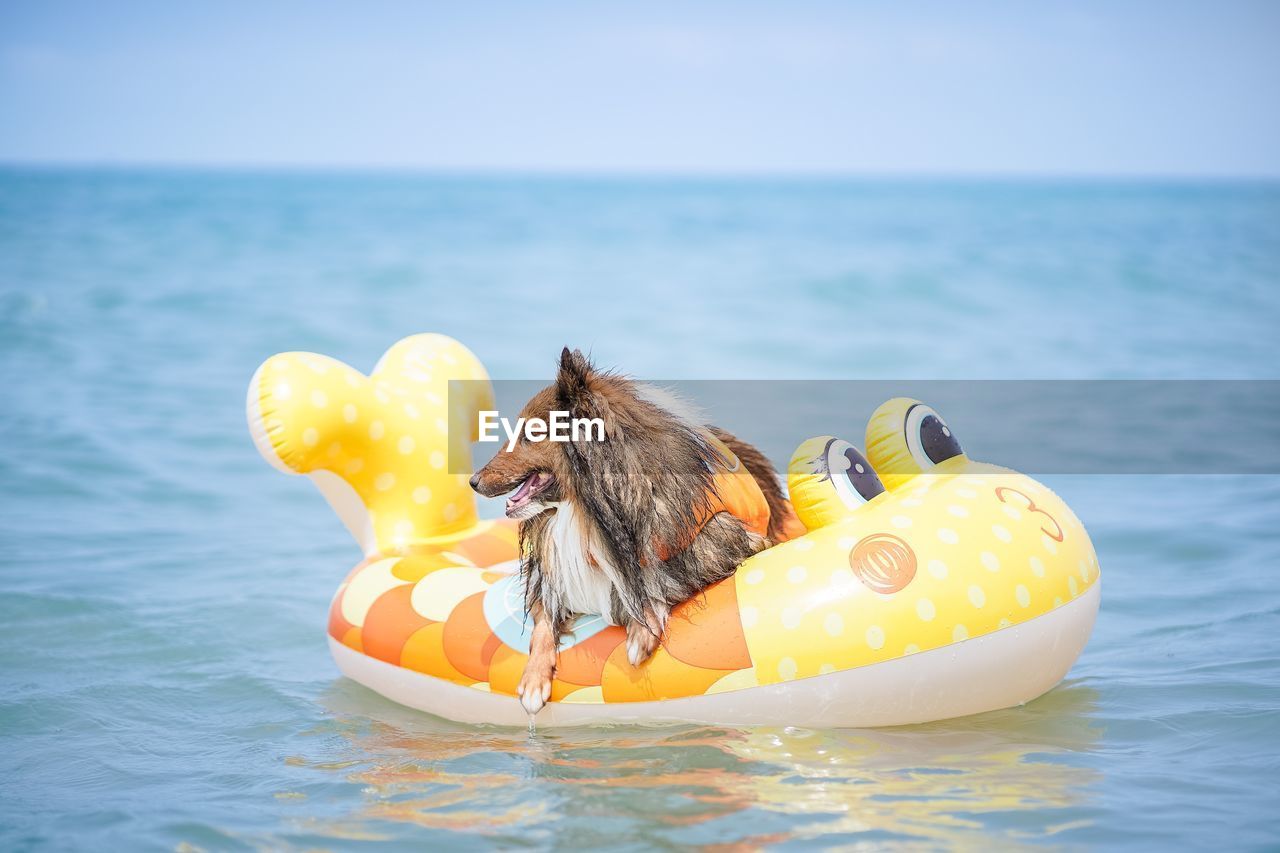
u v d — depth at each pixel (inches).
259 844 140.3
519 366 556.7
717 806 147.4
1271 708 182.2
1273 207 2138.3
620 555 168.9
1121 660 210.4
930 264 1080.2
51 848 140.1
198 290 829.8
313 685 207.5
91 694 199.3
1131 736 172.9
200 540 299.4
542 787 155.0
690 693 170.2
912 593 168.7
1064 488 343.3
